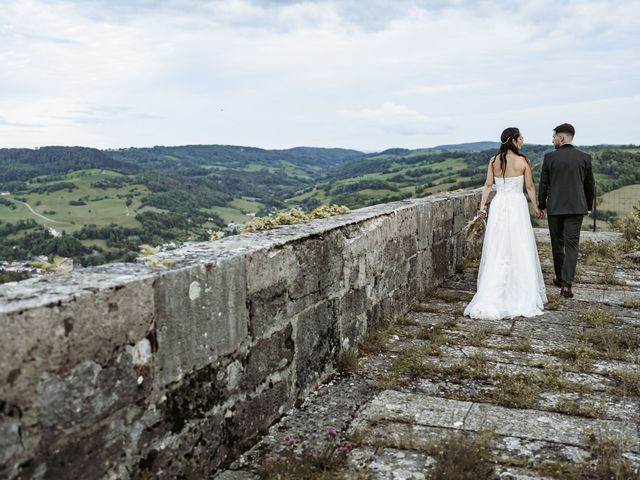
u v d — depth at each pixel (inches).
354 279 187.8
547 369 172.4
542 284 252.5
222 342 114.6
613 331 201.9
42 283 86.2
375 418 137.3
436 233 294.0
